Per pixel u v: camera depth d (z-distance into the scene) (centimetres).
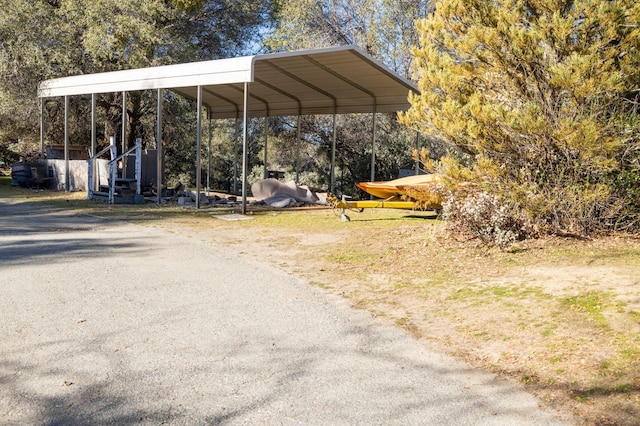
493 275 667
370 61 1467
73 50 2188
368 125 2577
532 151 821
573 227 837
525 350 442
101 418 332
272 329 504
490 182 841
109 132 2622
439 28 919
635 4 763
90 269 732
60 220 1243
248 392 371
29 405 348
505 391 375
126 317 530
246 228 1161
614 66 768
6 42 2136
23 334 477
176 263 791
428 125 899
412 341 477
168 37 2192
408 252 838
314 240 1005
